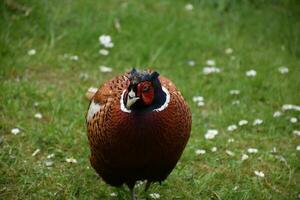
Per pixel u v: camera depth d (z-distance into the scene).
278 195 10.38
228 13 17.20
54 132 11.66
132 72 8.30
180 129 8.43
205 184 10.45
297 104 13.37
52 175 10.53
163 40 15.47
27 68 13.96
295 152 11.57
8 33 14.60
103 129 8.37
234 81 14.05
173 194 10.30
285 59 15.21
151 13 16.52
